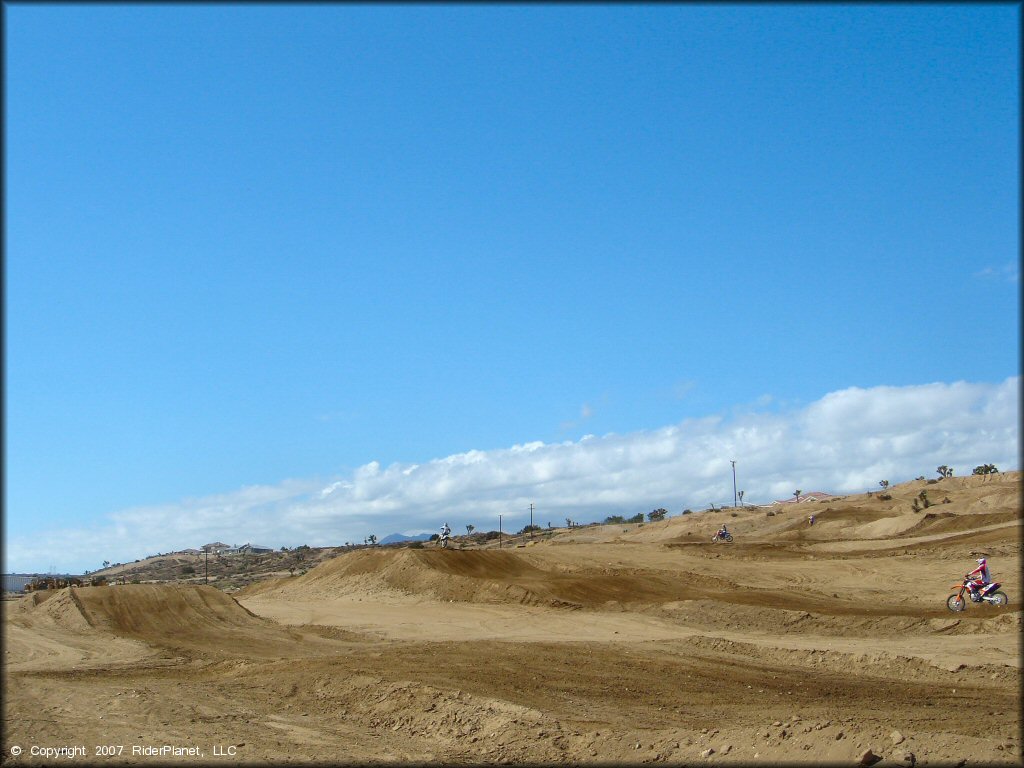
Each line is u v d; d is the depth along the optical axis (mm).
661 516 147500
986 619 31531
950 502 94188
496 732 18062
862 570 54406
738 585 52000
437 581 54875
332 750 17312
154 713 20672
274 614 50281
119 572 133750
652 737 16141
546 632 38969
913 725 16516
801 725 14609
